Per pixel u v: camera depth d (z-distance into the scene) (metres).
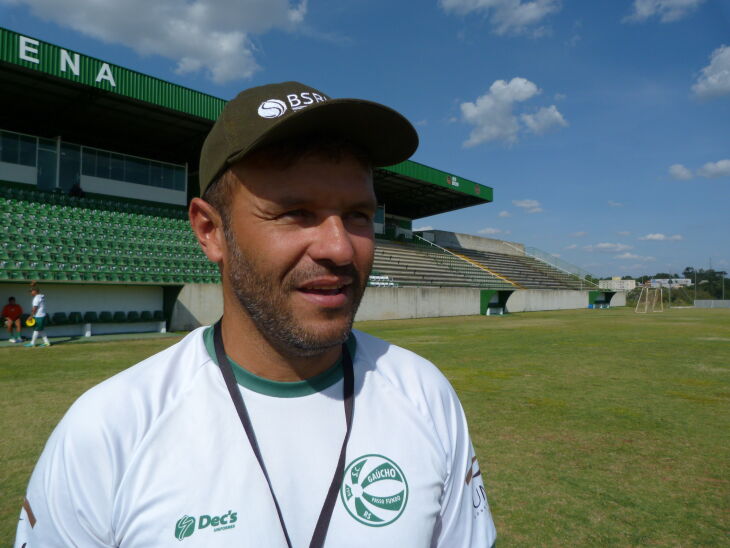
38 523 0.86
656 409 5.16
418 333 14.62
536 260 47.88
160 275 14.74
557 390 6.12
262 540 0.81
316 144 0.85
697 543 2.46
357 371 1.05
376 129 0.89
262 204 0.85
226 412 0.91
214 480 0.83
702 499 2.97
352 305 0.91
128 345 10.66
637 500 2.96
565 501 2.94
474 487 1.14
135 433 0.87
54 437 0.90
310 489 0.89
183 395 0.93
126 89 16.69
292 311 0.86
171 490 0.82
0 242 13.23
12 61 14.34
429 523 0.93
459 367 7.96
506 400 5.55
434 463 0.98
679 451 3.84
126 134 20.53
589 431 4.36
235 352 0.98
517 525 2.65
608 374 7.32
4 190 15.44
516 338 12.98
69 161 17.94
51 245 14.23
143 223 17.59
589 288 44.16
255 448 0.89
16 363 7.91
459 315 25.97
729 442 4.07
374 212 0.98
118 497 0.82
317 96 0.93
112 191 19.11
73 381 6.34
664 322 20.48
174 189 21.06
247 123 0.85
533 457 3.69
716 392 6.05
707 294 53.22
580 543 2.46
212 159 0.91
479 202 35.12
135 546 0.80
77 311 13.02
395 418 1.00
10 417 4.59
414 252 32.97
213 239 1.01
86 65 15.78
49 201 16.44
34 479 0.90
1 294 11.72
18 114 18.34
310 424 0.95
